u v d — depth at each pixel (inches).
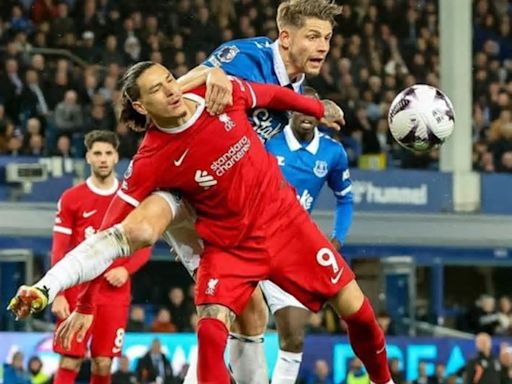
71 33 1861.5
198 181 579.2
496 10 2172.7
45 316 1540.4
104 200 860.0
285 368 763.4
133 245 572.4
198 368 582.6
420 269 1830.7
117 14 1889.8
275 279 603.2
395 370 1406.3
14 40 1817.2
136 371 1299.2
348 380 1366.9
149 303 1720.0
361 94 1929.1
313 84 1879.9
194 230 609.0
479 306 1729.8
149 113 566.9
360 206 1759.4
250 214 588.7
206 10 1941.4
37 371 1270.9
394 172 1779.0
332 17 626.2
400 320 1779.0
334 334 1515.7
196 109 573.0
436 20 2106.3
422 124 645.3
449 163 1867.6
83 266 560.4
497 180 1834.4
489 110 2027.6
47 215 1603.1
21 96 1707.7
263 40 632.4
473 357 1387.8
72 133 1705.2
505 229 1825.8
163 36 1888.5
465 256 1824.6
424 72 2043.6
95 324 843.4
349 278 607.8
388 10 2069.4
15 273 1605.6
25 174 1582.2
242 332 660.7
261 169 592.1
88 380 1286.9
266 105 601.0
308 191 834.2
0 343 1267.2
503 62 2135.8
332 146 836.6
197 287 593.0
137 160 579.5
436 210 1802.4
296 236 599.5
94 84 1760.6
